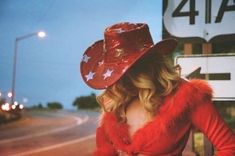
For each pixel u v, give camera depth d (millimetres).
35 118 47906
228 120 10320
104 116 2145
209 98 2059
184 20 4246
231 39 4129
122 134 2076
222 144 2033
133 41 2053
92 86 2090
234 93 4023
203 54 4137
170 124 1988
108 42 2076
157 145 1993
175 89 2035
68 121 43594
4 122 38250
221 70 4074
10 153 17844
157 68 2051
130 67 2016
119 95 2080
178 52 4586
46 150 18906
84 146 20562
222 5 4156
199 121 2041
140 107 2057
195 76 4113
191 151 4871
